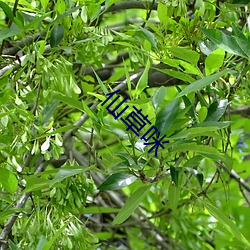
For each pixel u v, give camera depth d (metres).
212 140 3.19
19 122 2.66
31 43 2.89
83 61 2.89
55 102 2.94
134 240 4.93
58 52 2.79
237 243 4.39
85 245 2.67
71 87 2.69
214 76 2.49
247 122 4.93
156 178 2.67
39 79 2.76
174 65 2.88
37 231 2.63
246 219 4.63
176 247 4.55
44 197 2.86
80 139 3.44
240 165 4.74
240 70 3.00
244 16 3.28
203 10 2.94
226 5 3.03
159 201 4.37
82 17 2.78
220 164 3.27
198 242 4.36
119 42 2.86
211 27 3.07
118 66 3.84
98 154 3.41
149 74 3.74
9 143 2.66
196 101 3.26
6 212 2.65
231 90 3.08
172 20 3.02
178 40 3.03
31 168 2.96
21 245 2.65
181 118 2.84
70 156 3.29
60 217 2.67
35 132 2.74
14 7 2.70
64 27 2.82
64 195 2.67
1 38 2.62
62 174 2.49
